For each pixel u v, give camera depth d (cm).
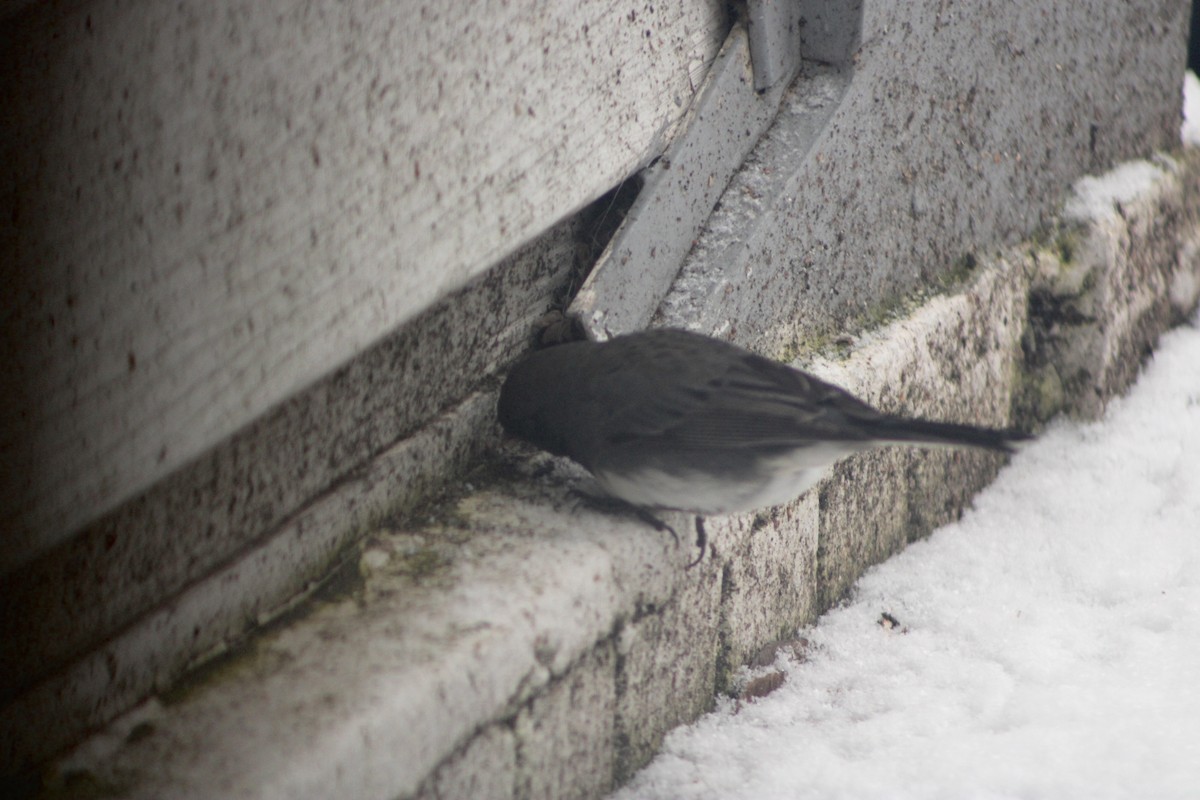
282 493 543
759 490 605
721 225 730
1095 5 946
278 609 542
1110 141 1009
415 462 616
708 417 598
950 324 845
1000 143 895
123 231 430
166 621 490
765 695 708
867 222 797
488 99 579
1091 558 829
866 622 775
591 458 619
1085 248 941
